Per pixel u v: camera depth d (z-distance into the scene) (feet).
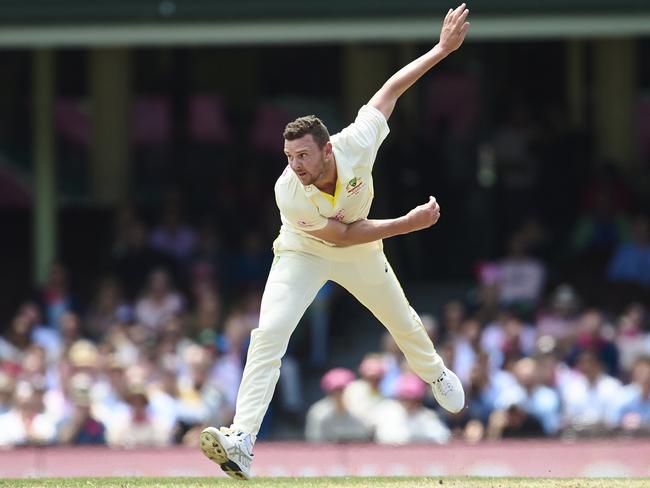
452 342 138.00
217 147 191.52
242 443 63.77
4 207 189.78
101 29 154.81
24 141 191.01
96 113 191.72
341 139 64.03
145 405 122.52
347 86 189.37
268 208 179.22
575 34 152.56
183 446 111.04
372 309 69.26
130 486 69.67
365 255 66.64
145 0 154.61
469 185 178.19
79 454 101.86
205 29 154.40
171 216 169.48
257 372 65.26
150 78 192.54
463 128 182.50
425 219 64.34
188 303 160.66
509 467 100.63
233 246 175.01
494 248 177.99
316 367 157.28
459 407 72.59
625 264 163.73
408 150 174.81
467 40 172.55
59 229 181.27
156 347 138.62
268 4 153.58
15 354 144.56
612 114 186.29
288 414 145.79
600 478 75.15
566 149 179.73
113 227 180.86
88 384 123.54
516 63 185.37
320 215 64.18
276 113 191.42
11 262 186.39
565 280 163.84
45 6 154.81
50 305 158.81
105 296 157.07
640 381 127.95
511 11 151.23
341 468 101.60
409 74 66.85
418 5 152.15
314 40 155.74
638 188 181.57
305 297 66.49
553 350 132.46
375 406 126.72
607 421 126.72
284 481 72.84
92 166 192.03
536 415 126.00
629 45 185.88
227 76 192.13
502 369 135.74
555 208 178.09
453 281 177.68
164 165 191.42
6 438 122.21
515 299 155.43
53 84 178.09
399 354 134.00
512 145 179.73
